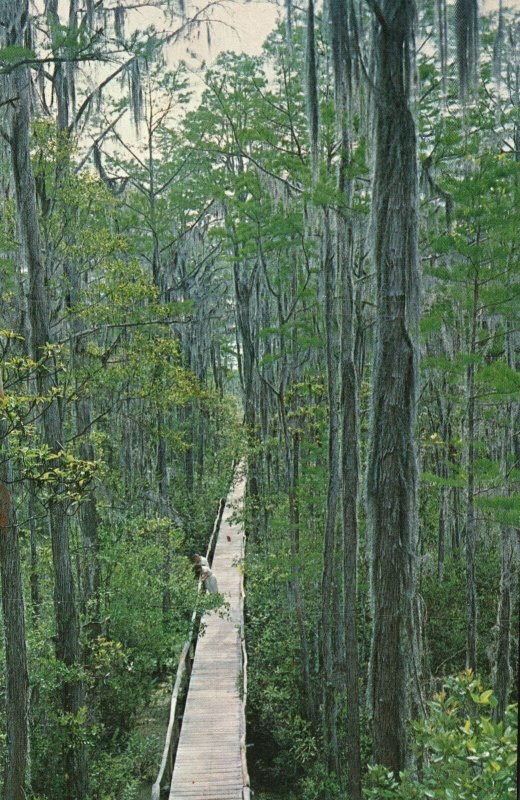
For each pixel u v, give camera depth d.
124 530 16.48
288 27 9.41
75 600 12.60
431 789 5.88
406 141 7.30
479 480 14.05
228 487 32.09
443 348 17.64
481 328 16.47
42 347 10.52
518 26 12.60
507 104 15.98
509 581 13.78
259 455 26.77
